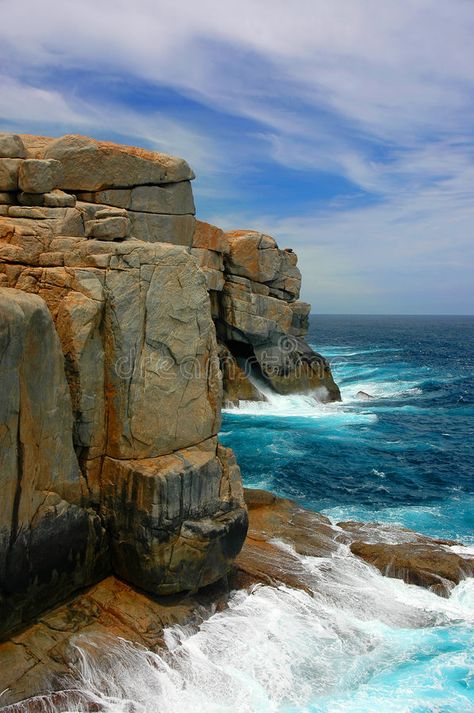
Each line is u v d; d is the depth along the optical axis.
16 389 9.76
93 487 12.04
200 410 13.34
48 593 11.02
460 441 32.81
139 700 10.09
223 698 10.60
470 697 11.27
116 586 12.25
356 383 54.06
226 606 12.98
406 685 11.56
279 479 25.00
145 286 12.12
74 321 11.22
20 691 9.55
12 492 9.90
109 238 12.78
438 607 14.22
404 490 24.17
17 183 13.33
